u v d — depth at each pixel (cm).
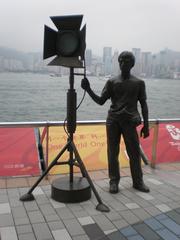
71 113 471
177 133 702
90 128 632
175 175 596
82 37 443
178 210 441
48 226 393
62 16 447
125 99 500
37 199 470
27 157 573
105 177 570
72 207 447
